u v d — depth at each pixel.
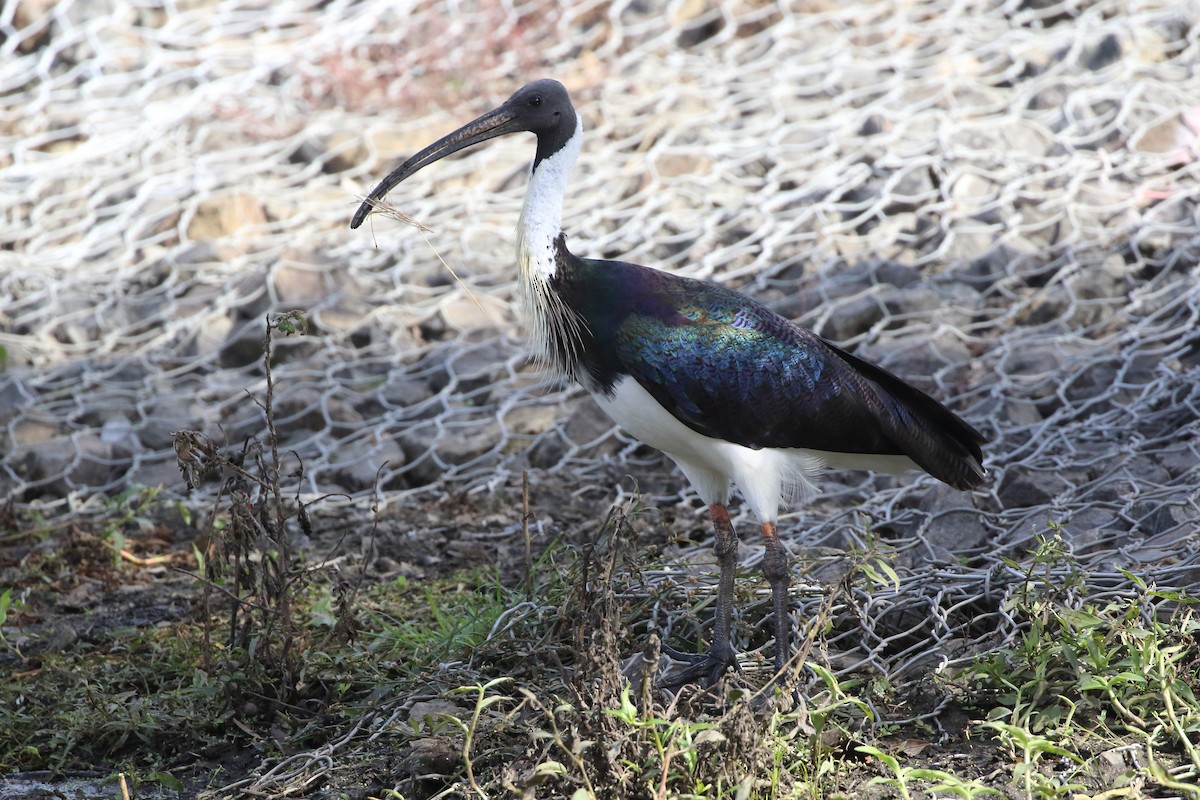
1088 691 7.59
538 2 21.78
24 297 16.12
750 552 10.23
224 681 8.39
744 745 6.70
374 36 21.55
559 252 8.59
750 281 15.27
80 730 8.33
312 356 14.77
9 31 22.11
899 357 13.45
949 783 6.75
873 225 16.03
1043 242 15.10
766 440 8.41
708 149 17.58
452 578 10.55
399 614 9.82
